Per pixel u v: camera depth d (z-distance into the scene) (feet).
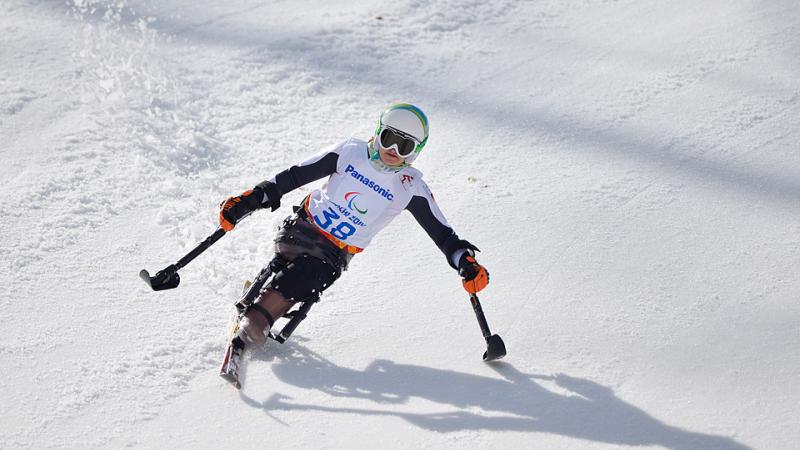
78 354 45.29
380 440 40.57
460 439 40.88
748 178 66.28
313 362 46.34
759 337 48.73
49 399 41.96
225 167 64.80
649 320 50.39
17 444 39.01
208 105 72.13
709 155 69.41
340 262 46.52
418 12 91.30
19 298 49.14
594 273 54.90
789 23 90.94
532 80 80.89
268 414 42.06
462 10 92.84
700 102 77.20
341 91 76.54
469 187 64.80
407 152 44.01
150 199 60.08
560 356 47.44
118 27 82.48
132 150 65.00
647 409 43.32
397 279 54.24
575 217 61.05
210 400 42.88
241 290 51.57
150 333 47.50
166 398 42.83
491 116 74.74
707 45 87.20
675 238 58.70
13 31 79.61
